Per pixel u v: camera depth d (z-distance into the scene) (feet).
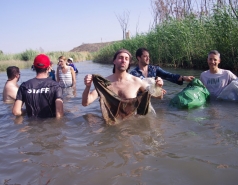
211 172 7.14
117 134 10.48
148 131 10.71
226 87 16.66
